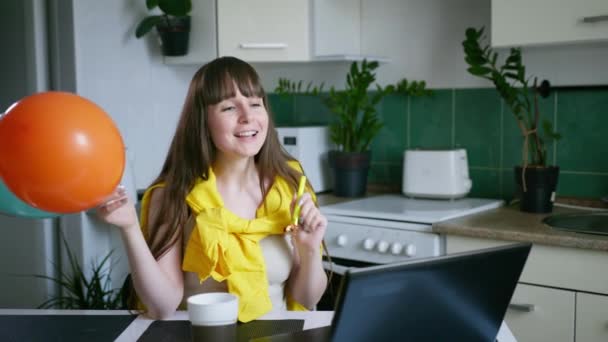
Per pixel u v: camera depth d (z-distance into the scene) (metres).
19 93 2.82
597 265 1.97
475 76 2.75
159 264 1.52
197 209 1.53
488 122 2.74
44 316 1.44
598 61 2.44
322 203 2.72
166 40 2.89
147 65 3.02
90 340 1.28
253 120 1.49
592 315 1.99
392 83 2.98
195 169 1.56
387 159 3.04
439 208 2.52
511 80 2.65
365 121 2.90
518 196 2.65
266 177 1.63
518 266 1.05
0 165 1.08
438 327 1.00
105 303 2.59
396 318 0.95
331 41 2.85
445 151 2.68
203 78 1.51
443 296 0.98
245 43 2.77
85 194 1.11
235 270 1.46
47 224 2.83
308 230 1.53
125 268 2.92
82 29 2.73
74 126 1.07
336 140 2.96
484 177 2.78
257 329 1.35
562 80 2.53
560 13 2.17
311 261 1.54
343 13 2.92
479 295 1.02
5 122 1.08
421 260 0.94
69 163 1.06
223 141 1.50
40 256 2.85
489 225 2.21
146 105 3.03
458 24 2.77
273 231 1.54
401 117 2.98
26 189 1.09
